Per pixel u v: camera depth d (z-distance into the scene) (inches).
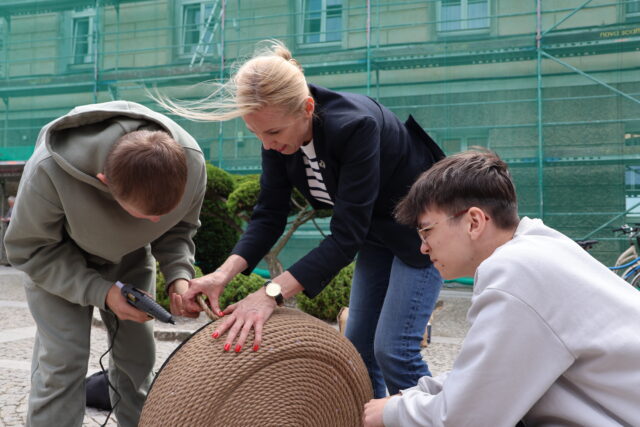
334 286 272.8
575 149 485.7
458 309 330.3
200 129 578.2
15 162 554.9
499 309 55.1
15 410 128.8
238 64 88.0
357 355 80.3
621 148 475.2
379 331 96.0
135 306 80.4
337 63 547.2
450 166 64.6
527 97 498.9
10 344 204.5
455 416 56.1
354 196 84.7
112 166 68.7
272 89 78.5
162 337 220.5
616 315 54.4
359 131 84.0
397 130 93.7
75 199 77.5
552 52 498.0
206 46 599.8
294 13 563.5
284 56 85.9
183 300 86.0
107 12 629.9
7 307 302.5
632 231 333.4
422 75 526.6
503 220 62.5
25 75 656.4
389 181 93.9
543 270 55.5
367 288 104.7
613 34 482.6
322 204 101.0
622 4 482.6
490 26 512.7
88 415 126.1
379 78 538.3
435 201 63.9
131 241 84.7
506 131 502.3
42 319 86.2
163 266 94.2
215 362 70.0
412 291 94.3
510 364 54.2
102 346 203.3
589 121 484.4
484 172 62.8
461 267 64.3
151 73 606.5
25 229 80.0
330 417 75.4
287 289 80.0
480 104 509.7
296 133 84.3
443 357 202.2
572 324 54.0
